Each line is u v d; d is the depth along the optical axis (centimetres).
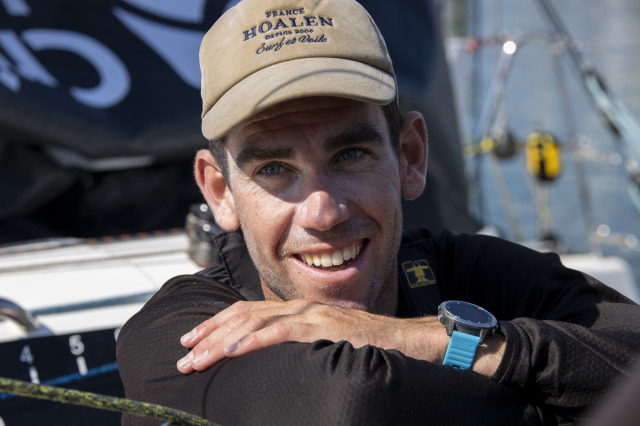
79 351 200
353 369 123
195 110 284
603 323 161
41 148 273
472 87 459
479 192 427
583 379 135
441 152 345
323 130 142
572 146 410
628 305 165
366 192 146
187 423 115
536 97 1102
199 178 169
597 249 382
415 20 347
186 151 284
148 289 221
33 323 196
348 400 119
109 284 222
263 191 147
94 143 269
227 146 151
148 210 292
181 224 296
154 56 286
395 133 153
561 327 142
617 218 755
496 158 423
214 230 231
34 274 227
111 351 203
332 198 144
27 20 271
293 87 137
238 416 125
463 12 767
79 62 275
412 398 124
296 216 146
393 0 339
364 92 140
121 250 254
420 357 138
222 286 166
